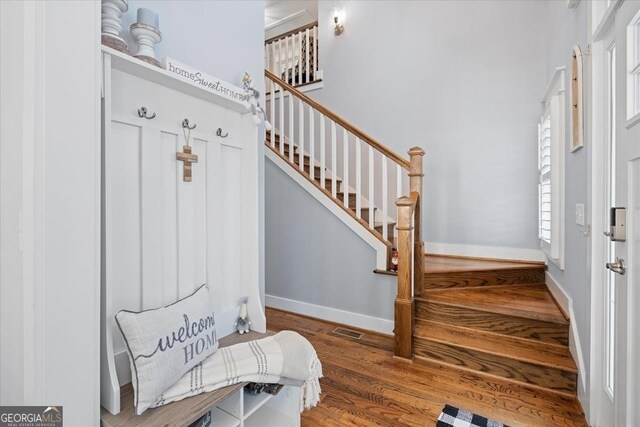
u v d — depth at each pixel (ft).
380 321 8.79
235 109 5.04
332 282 9.66
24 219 2.67
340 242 9.46
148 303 3.82
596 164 5.07
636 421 3.71
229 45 5.21
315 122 13.87
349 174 13.00
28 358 2.64
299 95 10.18
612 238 4.12
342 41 13.44
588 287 5.23
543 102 9.14
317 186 9.84
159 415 3.10
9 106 2.93
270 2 16.55
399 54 12.07
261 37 5.91
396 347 7.37
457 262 9.89
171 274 4.11
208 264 4.63
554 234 7.29
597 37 4.94
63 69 2.77
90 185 2.96
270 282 10.99
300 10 17.28
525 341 6.77
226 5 5.15
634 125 3.72
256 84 5.77
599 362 4.99
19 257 2.78
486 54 10.47
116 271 3.53
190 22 4.54
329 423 5.18
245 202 5.16
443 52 11.19
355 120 13.08
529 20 9.78
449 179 11.11
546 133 8.36
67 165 2.80
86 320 2.91
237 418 3.88
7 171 2.95
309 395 4.42
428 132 11.49
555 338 6.59
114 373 3.16
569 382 5.87
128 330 3.12
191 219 4.37
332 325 9.45
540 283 9.20
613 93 4.71
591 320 5.10
